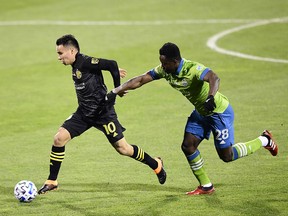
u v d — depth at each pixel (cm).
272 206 2655
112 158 3519
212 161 3353
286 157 3334
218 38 6259
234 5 7419
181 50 5966
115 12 7500
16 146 3822
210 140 3712
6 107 4716
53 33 6825
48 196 2952
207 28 6631
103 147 3725
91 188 3044
